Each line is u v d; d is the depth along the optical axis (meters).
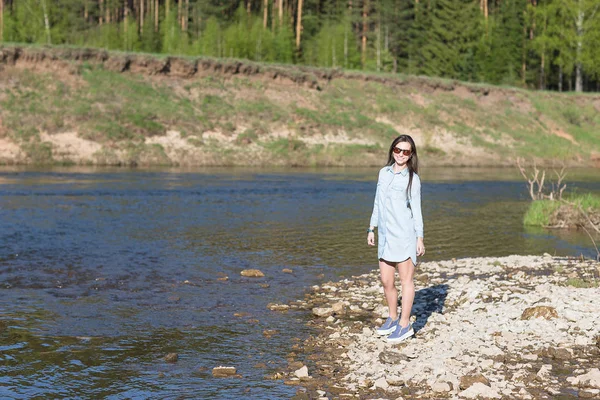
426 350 6.61
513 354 6.43
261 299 9.25
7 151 39.75
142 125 45.25
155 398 5.45
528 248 14.62
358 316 8.30
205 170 38.78
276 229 16.75
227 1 84.25
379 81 62.22
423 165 48.97
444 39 80.69
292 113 52.72
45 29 69.50
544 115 65.94
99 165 40.16
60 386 5.71
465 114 60.97
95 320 7.93
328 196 25.80
